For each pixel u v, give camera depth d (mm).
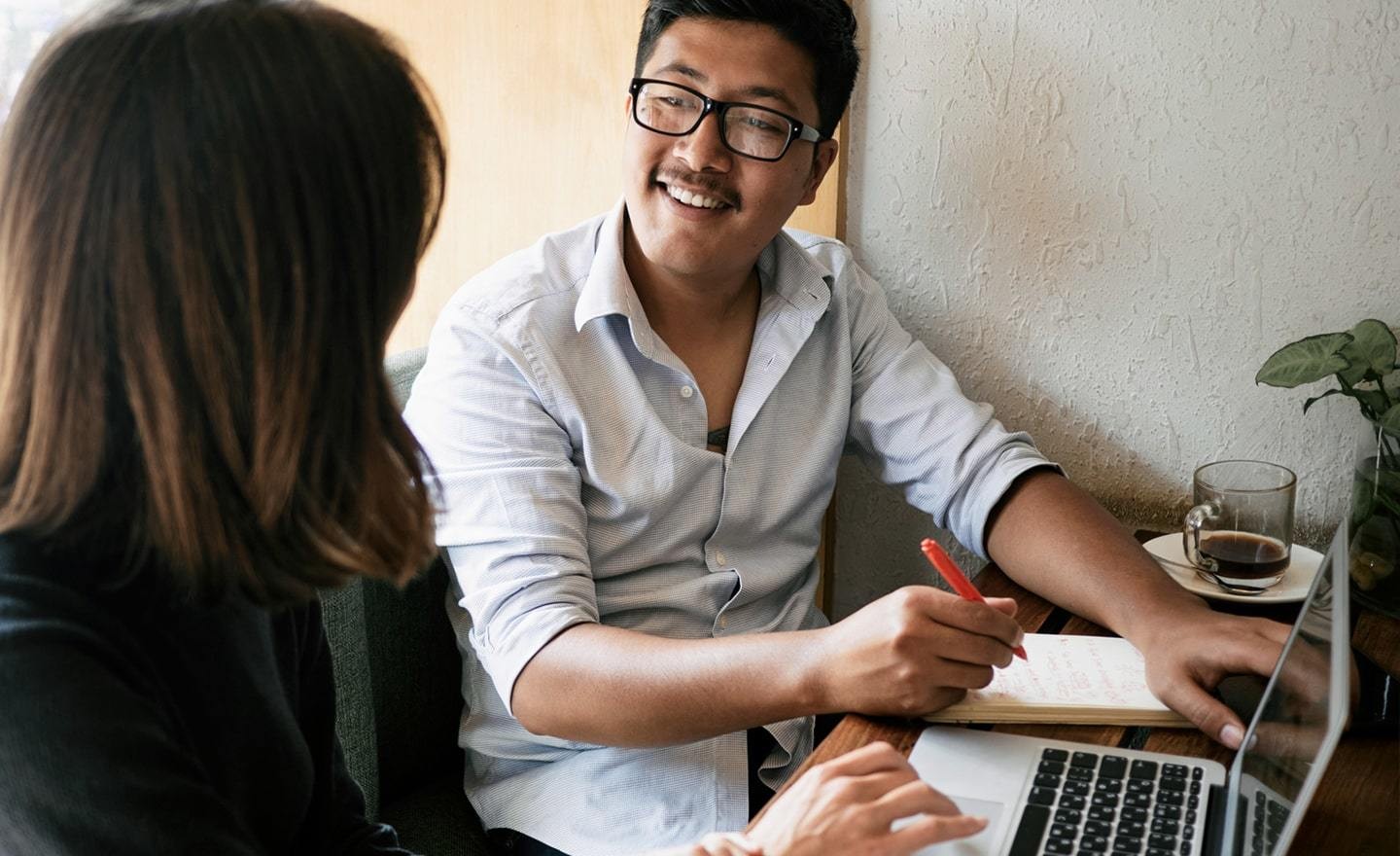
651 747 1155
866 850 792
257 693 754
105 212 598
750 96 1280
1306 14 1406
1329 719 739
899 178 1590
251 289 618
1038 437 1624
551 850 1294
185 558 647
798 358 1443
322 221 631
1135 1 1453
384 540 709
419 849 1354
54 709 597
